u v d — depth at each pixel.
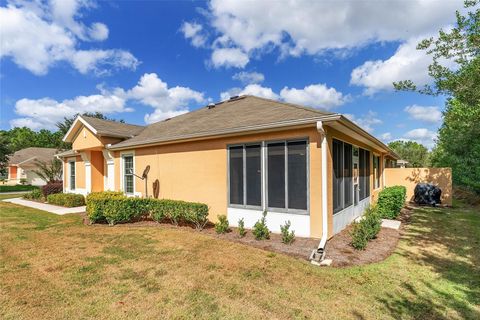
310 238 6.45
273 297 3.84
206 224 8.41
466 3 7.28
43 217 10.33
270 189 7.11
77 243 6.55
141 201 9.12
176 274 4.62
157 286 4.17
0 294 3.94
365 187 11.12
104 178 14.37
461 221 9.53
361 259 5.35
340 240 6.58
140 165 11.21
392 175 16.33
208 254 5.62
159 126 13.52
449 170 14.48
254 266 4.96
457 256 5.67
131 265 5.05
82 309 3.53
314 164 6.40
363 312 3.48
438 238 7.11
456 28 7.62
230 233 7.23
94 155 14.61
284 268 4.86
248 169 7.55
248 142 7.54
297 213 6.65
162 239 6.83
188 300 3.75
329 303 3.69
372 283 4.32
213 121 9.69
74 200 13.40
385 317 3.39
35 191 16.95
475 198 15.08
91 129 12.50
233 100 13.02
